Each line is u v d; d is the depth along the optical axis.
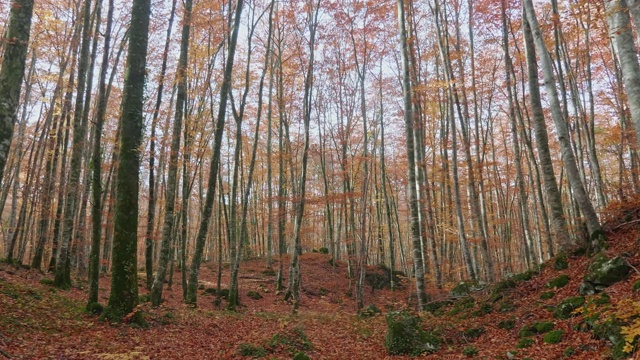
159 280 12.01
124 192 8.98
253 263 27.78
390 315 9.00
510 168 28.08
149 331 8.66
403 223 41.78
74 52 16.42
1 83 6.33
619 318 5.86
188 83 17.89
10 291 9.48
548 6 16.14
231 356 7.57
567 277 9.21
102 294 13.86
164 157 19.47
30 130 26.03
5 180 24.23
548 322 7.41
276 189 35.19
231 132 29.20
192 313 11.68
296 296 15.67
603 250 8.74
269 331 10.30
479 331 8.69
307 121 17.66
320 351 8.53
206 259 34.88
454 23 19.75
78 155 13.26
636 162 16.94
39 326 7.64
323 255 29.02
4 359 5.57
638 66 6.63
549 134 25.86
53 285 12.56
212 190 13.43
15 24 6.55
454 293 12.80
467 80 20.86
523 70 20.48
